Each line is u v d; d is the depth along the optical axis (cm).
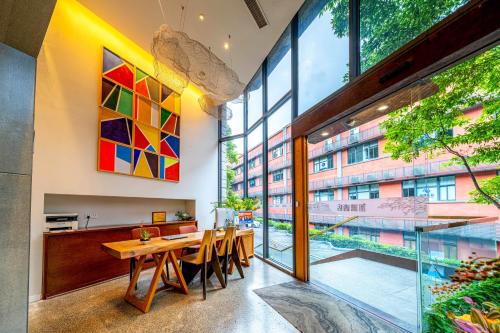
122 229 383
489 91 198
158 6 333
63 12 335
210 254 314
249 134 585
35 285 287
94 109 364
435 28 195
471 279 178
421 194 244
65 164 326
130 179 415
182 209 580
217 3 330
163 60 307
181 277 308
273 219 477
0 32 169
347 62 302
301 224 363
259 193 527
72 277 317
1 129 148
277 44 461
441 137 229
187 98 559
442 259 183
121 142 398
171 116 507
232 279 365
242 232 422
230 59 460
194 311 258
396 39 245
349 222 320
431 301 177
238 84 372
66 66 333
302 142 370
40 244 295
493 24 158
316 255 356
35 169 297
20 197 153
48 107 312
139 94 435
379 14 264
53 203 351
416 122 249
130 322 235
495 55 193
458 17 179
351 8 291
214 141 634
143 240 302
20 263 150
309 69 375
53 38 321
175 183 512
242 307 267
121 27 374
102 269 352
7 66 154
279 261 450
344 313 252
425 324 175
